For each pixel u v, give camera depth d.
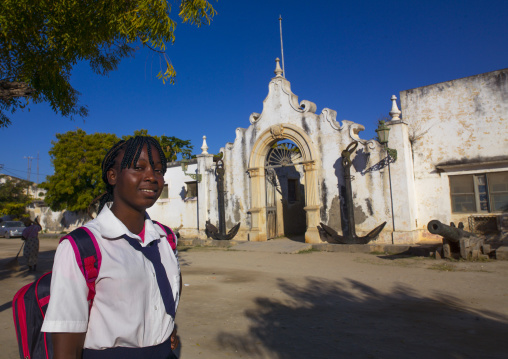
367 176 14.80
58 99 9.02
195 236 20.33
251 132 18.31
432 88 14.30
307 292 7.88
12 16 6.48
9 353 4.73
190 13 6.66
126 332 1.66
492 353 4.40
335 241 15.20
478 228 13.23
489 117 13.10
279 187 21.52
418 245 13.13
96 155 26.78
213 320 5.98
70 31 7.29
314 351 4.61
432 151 14.23
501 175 12.95
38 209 34.72
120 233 1.75
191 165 21.20
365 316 6.04
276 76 17.69
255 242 17.02
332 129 15.80
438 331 5.21
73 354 1.55
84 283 1.60
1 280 10.10
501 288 7.63
